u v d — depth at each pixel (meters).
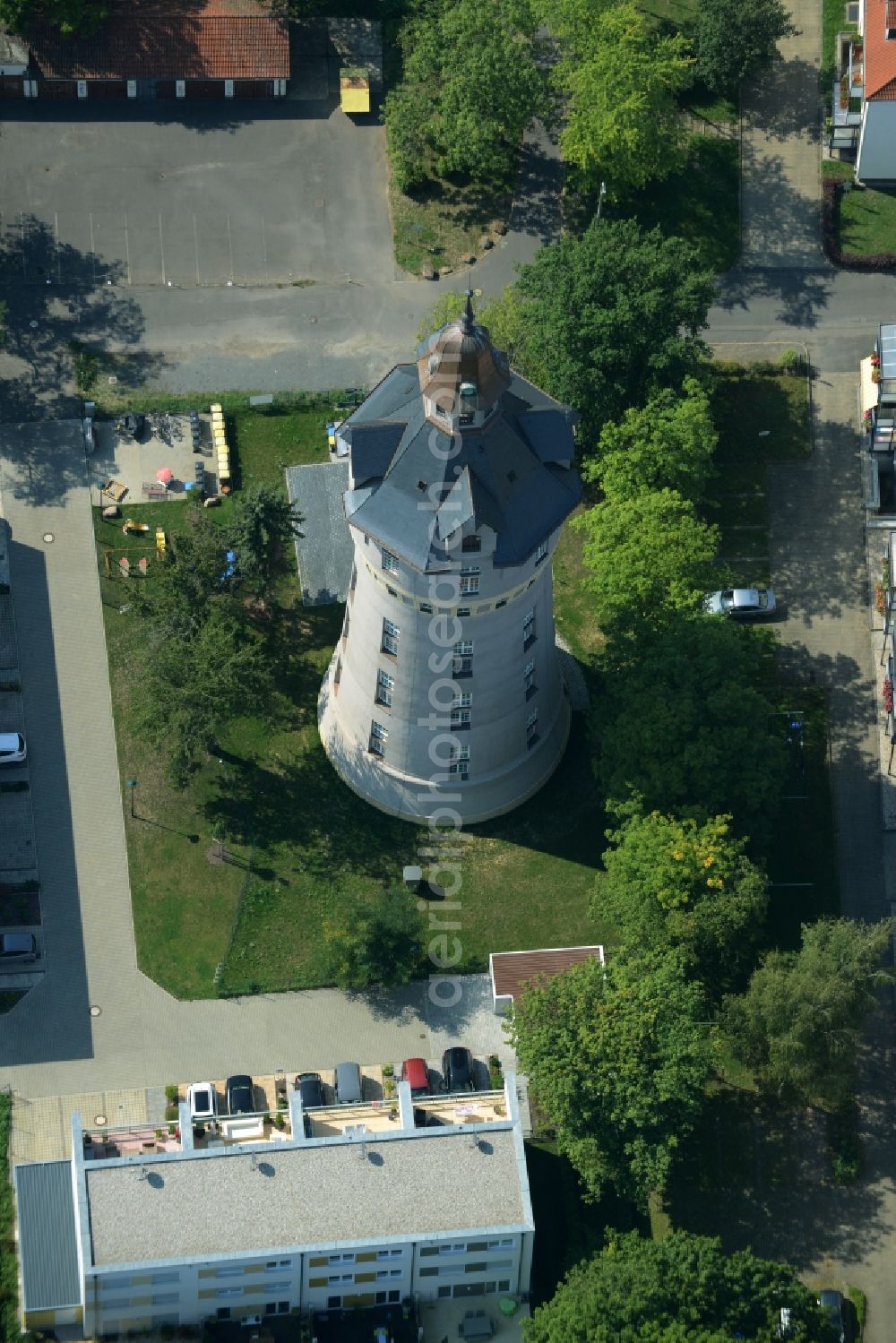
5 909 166.00
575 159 187.50
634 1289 141.12
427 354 140.12
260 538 171.75
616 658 167.50
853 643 177.38
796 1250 155.88
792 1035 151.12
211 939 165.38
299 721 173.12
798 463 183.62
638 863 158.00
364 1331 148.75
